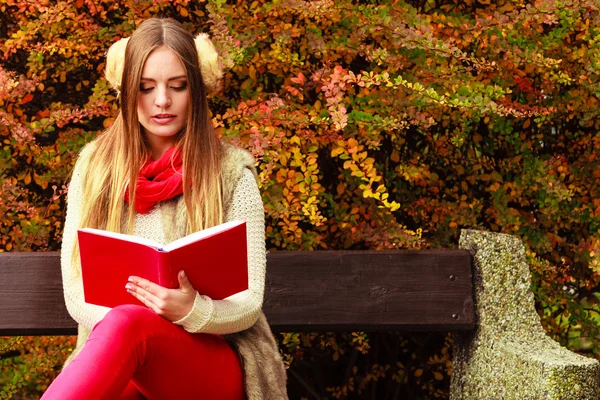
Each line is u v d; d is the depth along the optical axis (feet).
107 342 7.57
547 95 14.12
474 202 13.89
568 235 14.97
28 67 14.08
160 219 9.13
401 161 13.99
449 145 13.93
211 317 8.15
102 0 12.63
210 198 9.02
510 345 10.63
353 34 12.67
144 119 9.14
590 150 14.56
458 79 12.78
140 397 8.43
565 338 14.66
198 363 8.27
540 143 14.73
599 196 14.37
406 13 12.73
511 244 11.26
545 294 14.12
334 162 13.85
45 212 13.20
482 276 11.18
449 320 11.18
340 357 15.06
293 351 14.33
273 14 12.39
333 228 13.28
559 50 13.80
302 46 13.05
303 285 11.11
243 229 8.08
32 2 12.17
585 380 9.59
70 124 13.98
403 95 12.62
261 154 11.55
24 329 10.57
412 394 15.06
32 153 12.77
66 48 12.59
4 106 12.80
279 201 12.40
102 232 8.04
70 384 7.27
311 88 13.16
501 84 13.73
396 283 11.20
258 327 9.08
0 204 12.21
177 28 9.17
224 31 11.93
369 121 12.17
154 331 7.89
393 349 14.98
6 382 14.39
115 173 9.14
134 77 9.00
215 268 8.09
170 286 7.91
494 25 12.80
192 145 9.11
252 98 13.16
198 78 9.17
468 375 11.34
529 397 9.89
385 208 13.08
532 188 14.03
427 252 11.30
